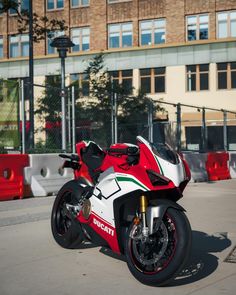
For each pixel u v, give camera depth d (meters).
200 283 4.85
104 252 6.09
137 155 4.98
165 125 25.56
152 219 4.67
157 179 4.72
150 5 38.28
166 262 4.60
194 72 37.19
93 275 5.14
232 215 8.97
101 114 16.78
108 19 39.44
